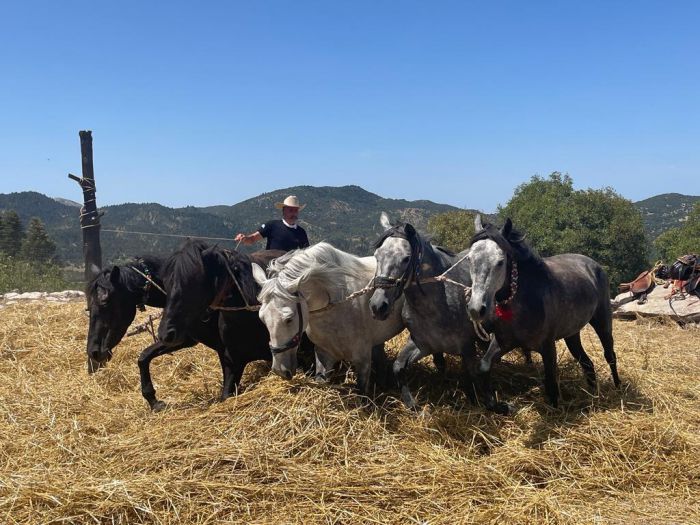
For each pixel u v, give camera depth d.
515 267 4.63
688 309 9.62
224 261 5.11
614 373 6.01
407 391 5.18
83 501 3.48
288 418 4.32
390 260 4.48
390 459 4.17
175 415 4.85
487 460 4.25
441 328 4.95
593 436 4.57
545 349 5.07
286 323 4.54
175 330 4.84
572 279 5.39
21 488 3.60
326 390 4.66
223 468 3.85
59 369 6.61
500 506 3.61
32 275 14.16
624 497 3.90
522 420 4.97
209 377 6.25
